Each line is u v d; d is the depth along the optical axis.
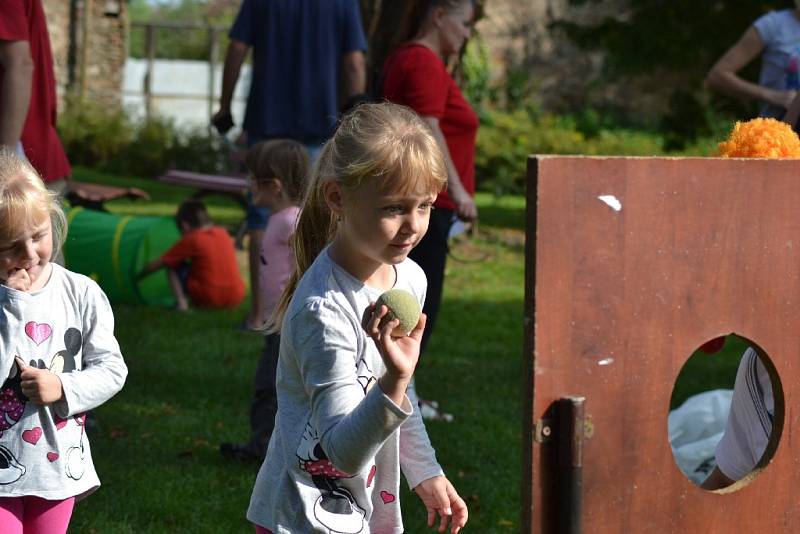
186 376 6.32
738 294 2.46
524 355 2.25
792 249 2.52
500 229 14.73
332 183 2.51
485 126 21.66
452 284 10.52
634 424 2.34
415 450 2.75
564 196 2.21
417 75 5.25
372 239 2.44
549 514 2.27
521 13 26.23
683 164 2.35
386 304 2.29
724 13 14.69
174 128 23.05
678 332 2.38
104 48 23.77
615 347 2.30
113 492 4.42
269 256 4.69
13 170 2.95
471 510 4.43
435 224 5.28
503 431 5.51
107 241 8.71
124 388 6.02
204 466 4.79
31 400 2.95
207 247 8.51
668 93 25.55
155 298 9.02
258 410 4.83
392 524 2.67
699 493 2.47
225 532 4.07
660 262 2.34
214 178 12.48
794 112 4.56
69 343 3.08
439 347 7.56
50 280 3.09
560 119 24.27
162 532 4.05
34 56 4.77
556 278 2.22
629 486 2.36
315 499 2.57
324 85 6.48
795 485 2.63
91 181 19.38
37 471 2.98
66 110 22.27
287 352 2.57
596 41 15.87
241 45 6.58
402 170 2.37
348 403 2.41
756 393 3.18
